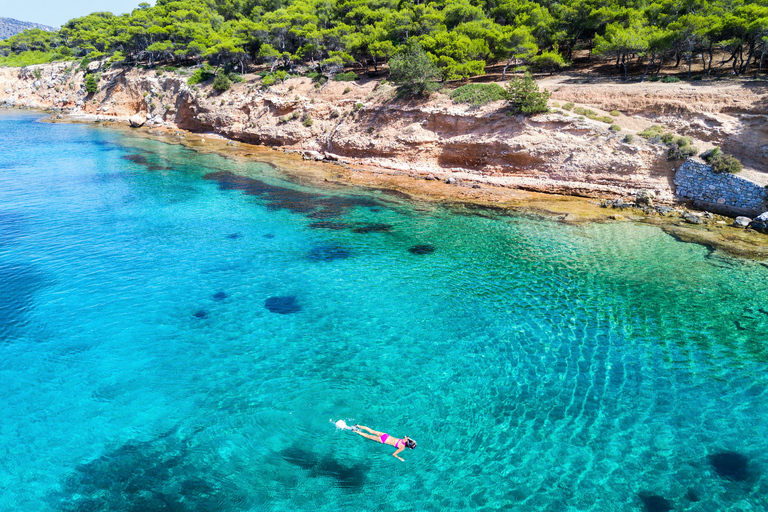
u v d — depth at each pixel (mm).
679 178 38156
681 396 16516
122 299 23062
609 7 58062
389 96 56938
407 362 18484
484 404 16094
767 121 36969
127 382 17109
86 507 12070
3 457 13656
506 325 21281
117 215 35250
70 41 123562
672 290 24391
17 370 17656
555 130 43781
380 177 48344
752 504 12250
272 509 12039
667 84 46125
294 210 37469
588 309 22625
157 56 97500
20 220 33438
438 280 25703
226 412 15578
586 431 14828
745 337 20203
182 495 12430
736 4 49469
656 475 13172
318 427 14922
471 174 47344
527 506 12094
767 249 29078
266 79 70938
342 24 74375
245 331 20578
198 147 64438
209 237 31312
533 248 30062
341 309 22578
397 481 12883
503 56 58000
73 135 72000
